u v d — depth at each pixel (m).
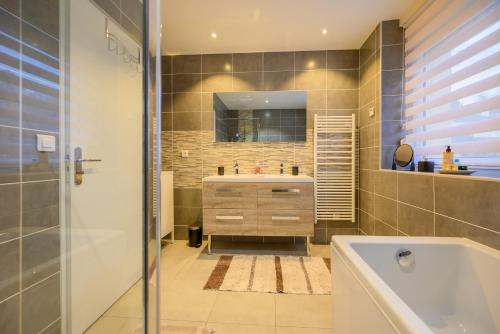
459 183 1.50
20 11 1.10
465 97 1.67
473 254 1.31
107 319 1.55
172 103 3.19
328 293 1.96
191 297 1.91
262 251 2.84
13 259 1.08
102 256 1.58
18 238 1.10
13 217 1.08
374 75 2.61
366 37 2.76
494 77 1.45
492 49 1.59
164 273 2.29
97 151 1.55
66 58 1.34
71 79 1.37
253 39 2.80
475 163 1.73
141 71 1.50
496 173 1.62
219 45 2.93
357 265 1.09
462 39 1.74
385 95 2.46
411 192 1.99
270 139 3.12
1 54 1.03
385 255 1.41
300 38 2.78
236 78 3.14
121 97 1.73
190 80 3.18
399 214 2.16
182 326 1.58
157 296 1.30
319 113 3.07
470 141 1.68
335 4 2.18
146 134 1.34
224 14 2.32
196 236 2.98
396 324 0.76
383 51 2.46
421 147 2.19
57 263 1.30
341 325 1.26
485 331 1.21
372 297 0.92
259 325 1.59
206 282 2.12
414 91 2.35
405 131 2.43
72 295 1.38
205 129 3.18
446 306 1.36
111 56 1.66
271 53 3.10
